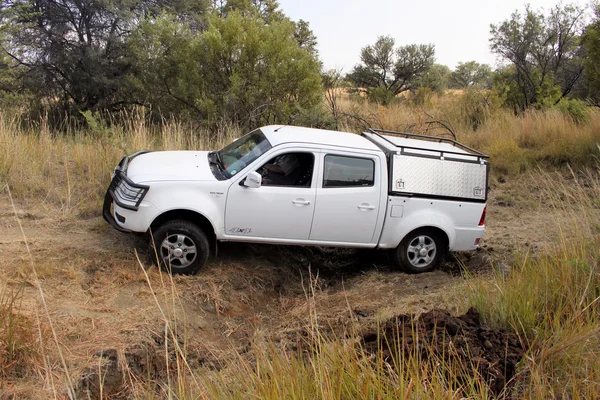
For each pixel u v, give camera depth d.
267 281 6.27
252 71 12.03
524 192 9.85
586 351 3.95
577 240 5.66
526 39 18.42
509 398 3.57
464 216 6.68
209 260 6.36
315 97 12.41
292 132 6.54
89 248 6.10
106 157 8.48
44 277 5.30
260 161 5.96
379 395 3.08
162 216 5.80
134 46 13.55
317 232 6.21
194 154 6.80
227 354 4.82
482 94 16.12
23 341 3.95
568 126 12.43
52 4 14.29
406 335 4.26
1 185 7.47
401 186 6.38
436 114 15.29
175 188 5.70
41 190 7.71
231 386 3.57
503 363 3.89
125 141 9.20
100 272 5.57
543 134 12.44
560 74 18.86
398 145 6.58
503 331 4.39
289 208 6.01
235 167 6.05
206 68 12.31
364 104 17.66
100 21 14.64
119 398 4.11
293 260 6.94
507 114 14.73
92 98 14.70
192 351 4.76
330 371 3.48
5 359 3.84
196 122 11.81
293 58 12.26
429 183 6.51
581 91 18.33
